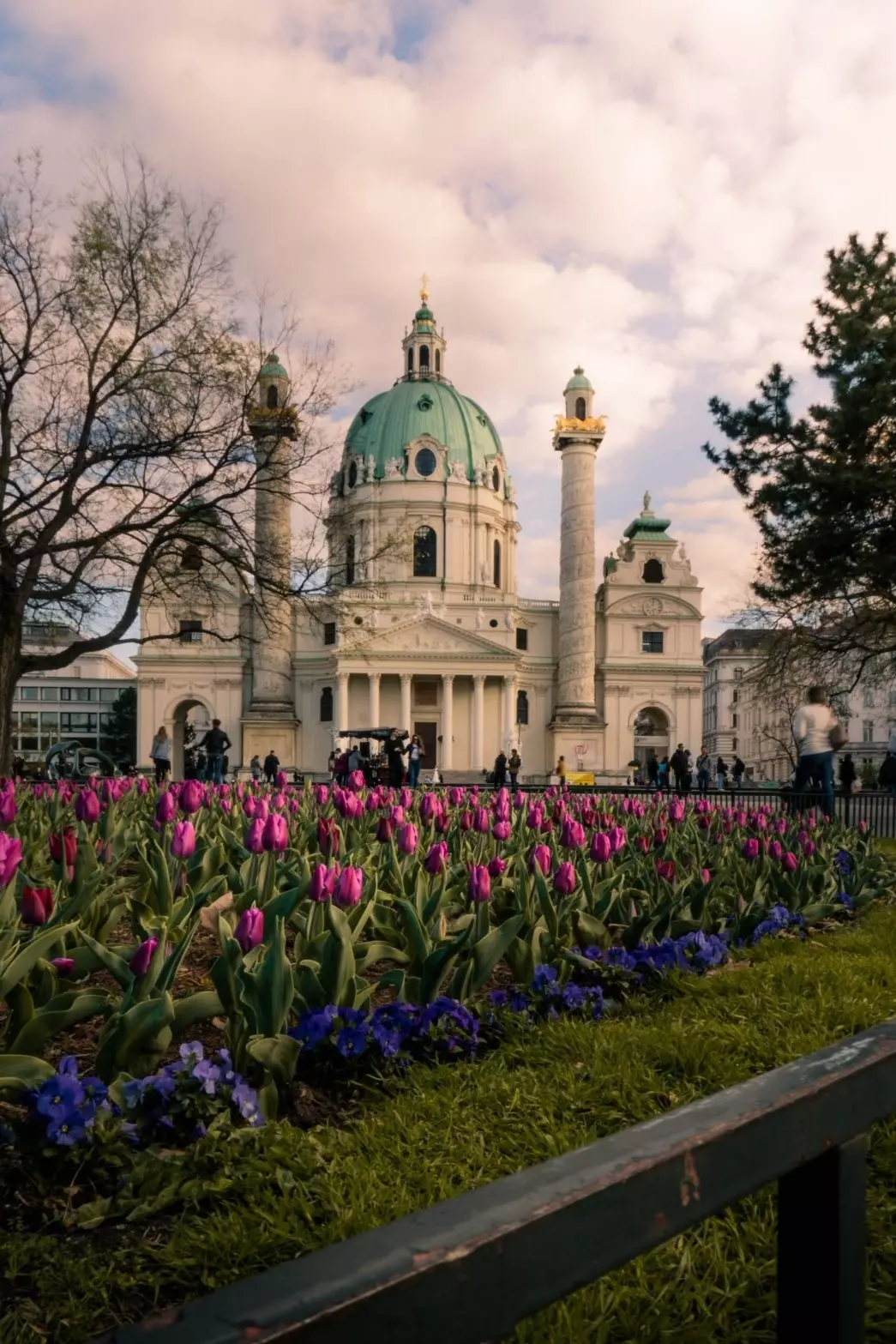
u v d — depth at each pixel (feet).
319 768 273.54
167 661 269.03
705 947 21.67
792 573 73.46
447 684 264.72
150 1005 12.80
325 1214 10.87
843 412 68.33
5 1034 13.60
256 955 15.34
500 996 18.06
